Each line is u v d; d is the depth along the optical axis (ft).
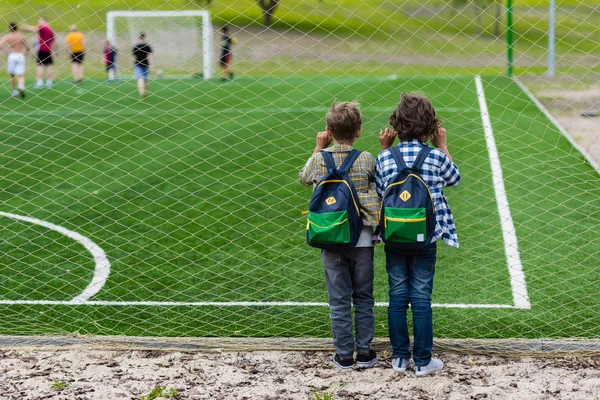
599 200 27.48
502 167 32.17
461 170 32.50
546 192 28.81
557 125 40.06
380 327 16.66
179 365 14.48
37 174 32.68
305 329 16.70
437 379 13.69
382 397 13.05
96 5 92.43
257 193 29.58
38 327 16.92
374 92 56.13
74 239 24.16
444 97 52.24
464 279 19.94
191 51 59.31
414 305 13.64
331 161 13.61
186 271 21.07
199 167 33.88
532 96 48.37
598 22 80.28
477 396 13.01
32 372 14.16
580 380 13.60
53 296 19.07
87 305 18.43
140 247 23.31
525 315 17.35
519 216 25.91
